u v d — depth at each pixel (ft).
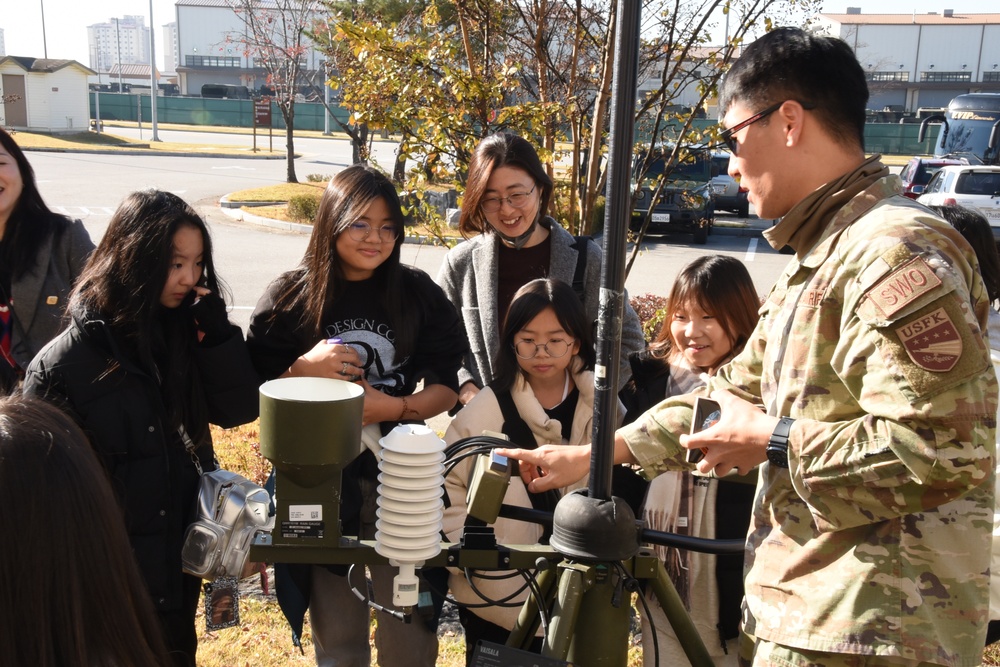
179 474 7.78
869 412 4.98
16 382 9.82
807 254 5.58
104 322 7.41
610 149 5.24
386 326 9.00
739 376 6.27
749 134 5.65
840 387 5.27
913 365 4.78
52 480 3.94
